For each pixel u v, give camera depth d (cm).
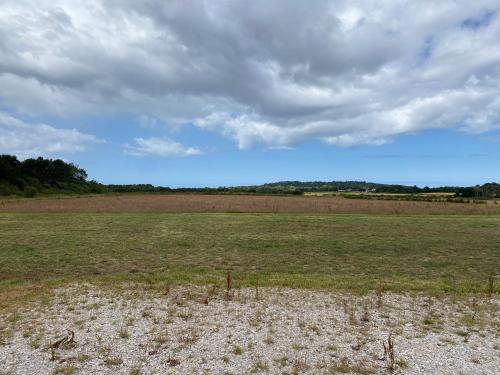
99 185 12350
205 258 1831
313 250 2031
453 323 904
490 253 1958
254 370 665
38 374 647
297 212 4147
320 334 830
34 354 722
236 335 819
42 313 959
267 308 1004
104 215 3788
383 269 1606
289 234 2583
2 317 930
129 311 970
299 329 859
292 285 1255
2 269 1591
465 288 1228
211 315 945
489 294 1144
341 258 1834
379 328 868
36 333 824
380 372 662
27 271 1562
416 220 3412
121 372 655
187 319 915
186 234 2570
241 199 6300
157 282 1294
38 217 3603
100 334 819
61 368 666
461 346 770
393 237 2458
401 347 764
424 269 1609
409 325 888
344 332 843
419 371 665
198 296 1110
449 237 2455
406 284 1283
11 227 2884
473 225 3066
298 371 662
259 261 1766
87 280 1341
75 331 836
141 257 1842
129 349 745
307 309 1001
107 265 1673
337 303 1054
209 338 802
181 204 5119
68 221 3281
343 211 4266
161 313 955
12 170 9506
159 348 750
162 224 3092
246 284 1266
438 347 764
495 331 853
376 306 1031
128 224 3088
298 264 1705
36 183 9938
